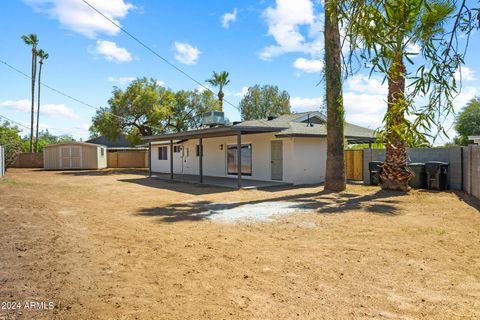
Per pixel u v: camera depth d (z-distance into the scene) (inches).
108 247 229.9
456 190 491.8
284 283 164.4
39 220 323.3
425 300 143.1
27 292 155.0
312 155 672.4
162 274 178.9
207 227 290.4
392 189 492.4
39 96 1503.4
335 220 306.3
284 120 776.9
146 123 1235.9
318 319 128.0
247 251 218.4
